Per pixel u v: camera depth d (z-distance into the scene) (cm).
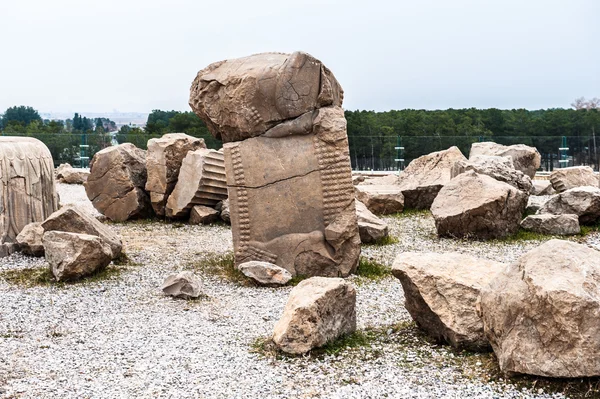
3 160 964
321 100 880
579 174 1509
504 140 2489
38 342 605
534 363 472
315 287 595
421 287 581
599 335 452
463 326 555
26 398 478
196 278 784
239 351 579
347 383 504
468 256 618
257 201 885
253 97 880
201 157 1252
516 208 1089
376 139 2561
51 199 1028
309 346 561
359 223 1065
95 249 834
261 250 879
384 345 587
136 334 631
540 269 486
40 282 814
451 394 475
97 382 509
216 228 1233
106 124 4872
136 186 1319
